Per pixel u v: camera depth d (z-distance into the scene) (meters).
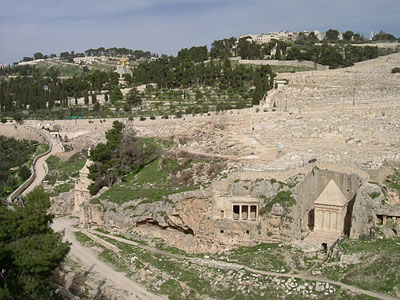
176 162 110.94
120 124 131.75
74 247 96.81
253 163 101.25
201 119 169.88
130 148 121.31
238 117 163.38
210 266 81.94
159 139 150.25
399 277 70.25
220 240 87.88
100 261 89.81
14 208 69.31
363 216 82.00
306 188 90.44
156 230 98.06
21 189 133.75
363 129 131.00
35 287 63.94
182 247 91.88
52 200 127.31
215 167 103.19
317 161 96.81
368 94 179.38
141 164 122.94
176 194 94.81
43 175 150.12
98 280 80.88
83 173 121.06
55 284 78.38
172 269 83.25
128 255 90.38
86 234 103.81
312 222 91.75
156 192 100.00
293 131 136.12
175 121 172.25
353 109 156.88
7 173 145.50
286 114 160.88
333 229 84.81
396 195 86.69
